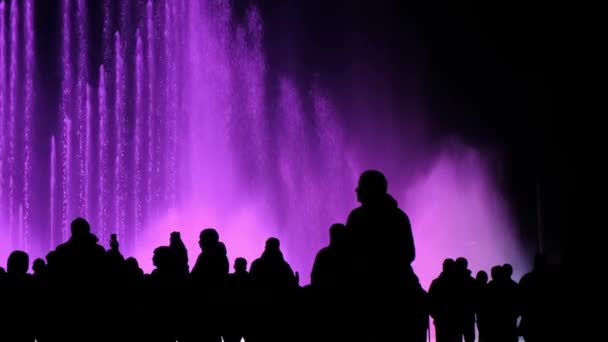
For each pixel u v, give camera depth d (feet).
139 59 118.62
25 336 29.30
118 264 30.60
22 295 29.27
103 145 118.21
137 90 118.21
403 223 21.42
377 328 20.77
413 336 21.03
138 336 33.09
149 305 33.47
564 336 25.49
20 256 29.48
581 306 24.31
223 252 34.12
